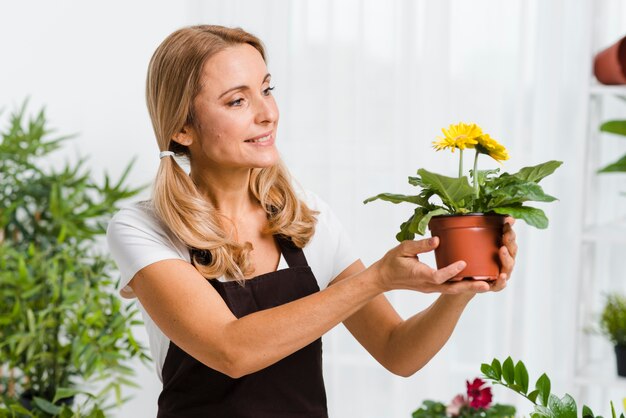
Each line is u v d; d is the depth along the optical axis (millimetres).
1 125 3141
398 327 1620
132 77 3115
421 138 2963
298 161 3051
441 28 2920
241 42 1570
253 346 1354
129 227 1588
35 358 2717
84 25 3119
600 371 2721
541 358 2914
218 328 1413
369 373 3080
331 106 3004
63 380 2787
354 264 1786
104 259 2863
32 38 3137
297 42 3027
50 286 2748
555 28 2848
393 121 2996
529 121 2906
